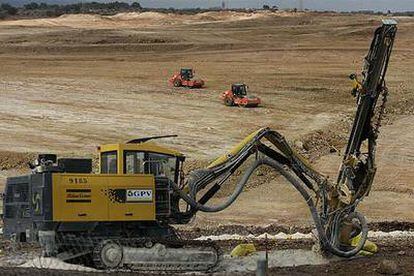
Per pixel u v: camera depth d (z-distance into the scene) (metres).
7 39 124.62
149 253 19.38
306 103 68.62
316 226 21.66
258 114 62.69
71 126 56.47
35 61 96.69
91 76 83.25
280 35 130.75
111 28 156.38
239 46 114.50
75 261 20.02
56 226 18.94
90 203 19.00
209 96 71.38
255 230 30.00
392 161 47.12
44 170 19.03
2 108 63.44
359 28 134.62
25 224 19.64
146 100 68.69
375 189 39.84
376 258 22.12
